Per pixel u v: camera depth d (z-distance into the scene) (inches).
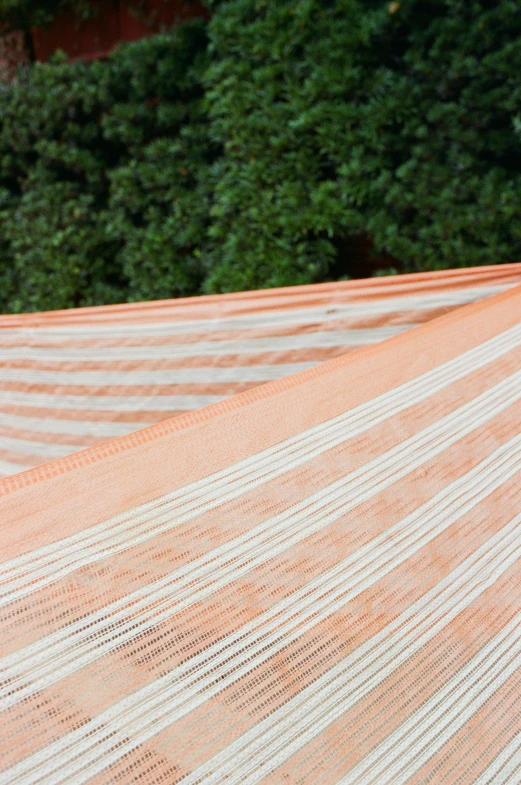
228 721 22.5
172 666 22.7
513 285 49.1
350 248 103.0
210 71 97.2
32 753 20.1
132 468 24.9
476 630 28.0
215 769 21.7
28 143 122.6
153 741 21.4
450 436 32.9
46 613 21.8
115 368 57.0
